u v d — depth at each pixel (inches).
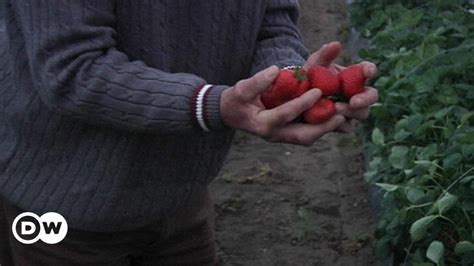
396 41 137.9
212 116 65.2
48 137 71.1
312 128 66.9
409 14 143.1
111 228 73.9
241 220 137.3
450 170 98.3
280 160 155.0
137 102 65.8
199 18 70.1
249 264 126.9
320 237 132.0
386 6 163.3
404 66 123.3
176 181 74.6
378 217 127.4
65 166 71.9
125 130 68.5
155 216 75.0
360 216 137.0
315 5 236.2
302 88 66.8
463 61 120.3
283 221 136.6
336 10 233.0
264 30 76.9
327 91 67.1
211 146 75.4
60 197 72.5
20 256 77.6
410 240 100.4
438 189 99.0
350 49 201.8
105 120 67.1
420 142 113.6
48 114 70.4
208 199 84.7
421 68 123.0
